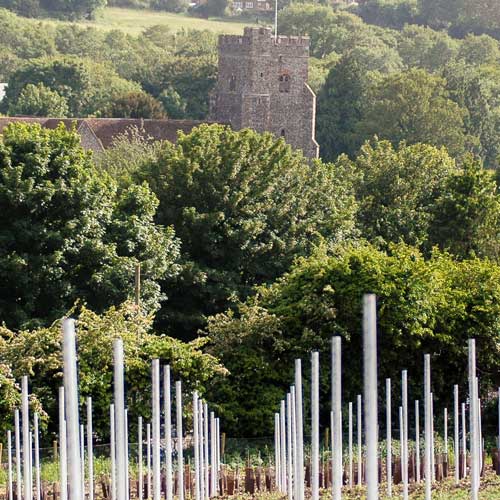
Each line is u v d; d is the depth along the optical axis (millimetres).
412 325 195250
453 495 136125
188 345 185125
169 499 117688
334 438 86062
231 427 190375
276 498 137750
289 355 198250
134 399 182125
